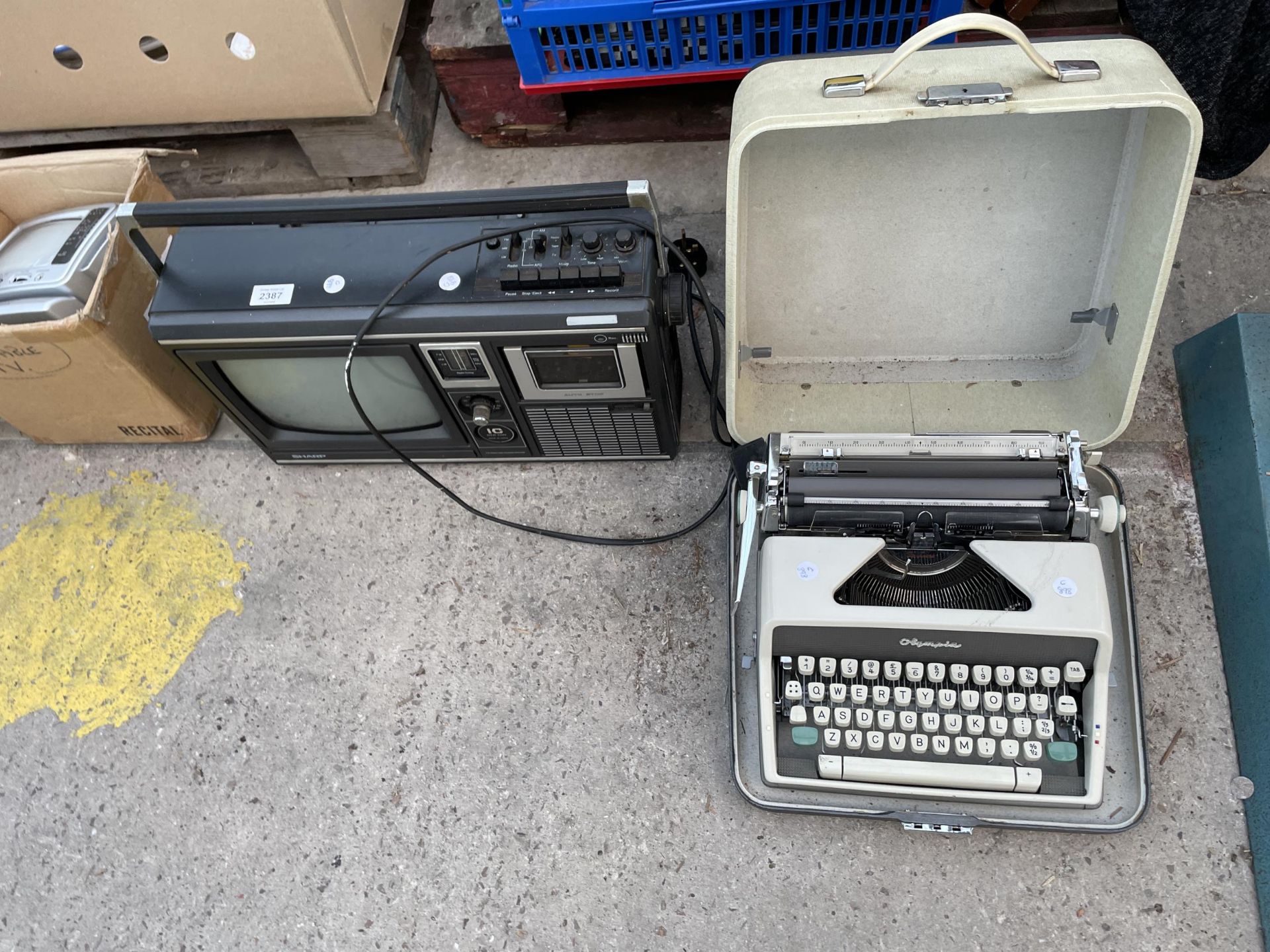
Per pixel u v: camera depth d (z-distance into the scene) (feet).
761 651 5.41
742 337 6.23
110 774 6.46
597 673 6.40
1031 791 5.24
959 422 6.10
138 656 6.82
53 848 6.26
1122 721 5.66
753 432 6.19
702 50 7.52
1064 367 6.19
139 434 7.47
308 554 7.06
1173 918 5.33
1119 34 7.57
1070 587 5.10
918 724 5.43
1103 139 4.91
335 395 6.42
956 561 5.53
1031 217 5.34
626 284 5.30
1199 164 7.41
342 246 5.66
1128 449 6.65
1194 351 6.58
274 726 6.49
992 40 7.54
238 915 5.94
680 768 6.04
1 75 7.30
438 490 7.20
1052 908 5.43
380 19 7.54
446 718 6.38
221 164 8.66
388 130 7.97
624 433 6.61
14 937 6.01
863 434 5.39
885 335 6.25
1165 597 6.17
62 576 7.18
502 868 5.88
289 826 6.16
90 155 6.71
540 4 6.95
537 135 8.51
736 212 4.79
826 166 5.15
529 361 5.73
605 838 5.90
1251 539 5.68
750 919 5.58
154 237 6.81
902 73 4.53
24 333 6.03
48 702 6.75
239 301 5.57
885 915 5.51
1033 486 5.09
